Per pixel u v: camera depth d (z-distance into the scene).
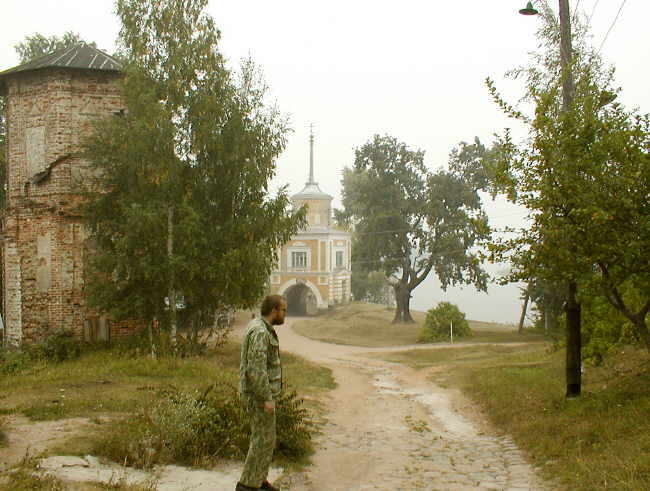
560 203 10.36
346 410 15.37
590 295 11.69
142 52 21.17
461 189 49.94
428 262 51.62
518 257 11.00
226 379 15.82
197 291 22.06
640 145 9.86
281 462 8.42
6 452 7.40
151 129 19.73
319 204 65.44
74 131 24.30
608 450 8.30
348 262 68.69
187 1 21.89
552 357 23.28
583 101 10.82
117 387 13.28
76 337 24.02
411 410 15.92
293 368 23.53
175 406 8.90
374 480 8.29
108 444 7.79
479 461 9.67
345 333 48.25
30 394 12.12
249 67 22.91
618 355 16.02
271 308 6.43
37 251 24.39
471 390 18.75
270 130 23.14
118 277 21.03
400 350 37.88
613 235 9.74
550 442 9.92
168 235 20.92
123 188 21.72
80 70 24.25
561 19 13.11
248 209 22.52
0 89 26.16
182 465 7.69
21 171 24.94
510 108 11.25
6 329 25.08
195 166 22.03
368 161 52.81
